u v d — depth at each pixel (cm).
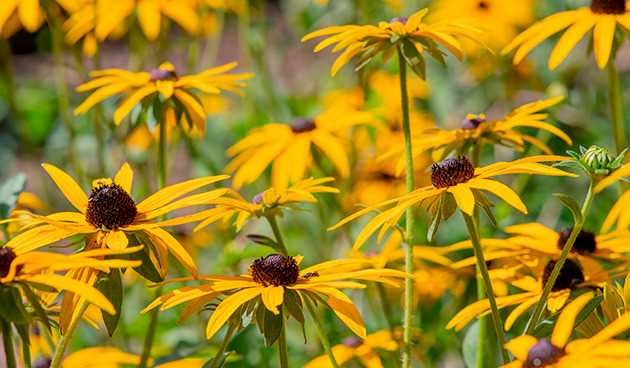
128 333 118
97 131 119
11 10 115
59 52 122
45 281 80
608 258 95
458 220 124
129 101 101
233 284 86
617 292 87
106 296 84
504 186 86
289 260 86
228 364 104
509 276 94
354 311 86
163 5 123
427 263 114
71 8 119
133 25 130
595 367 77
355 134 123
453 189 86
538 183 130
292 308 85
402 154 104
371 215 123
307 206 124
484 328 93
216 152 152
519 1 138
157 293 96
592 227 124
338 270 93
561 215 126
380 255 102
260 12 137
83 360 101
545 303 87
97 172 130
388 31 93
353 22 137
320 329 86
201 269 128
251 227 134
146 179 125
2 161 188
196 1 125
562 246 95
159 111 102
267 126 114
